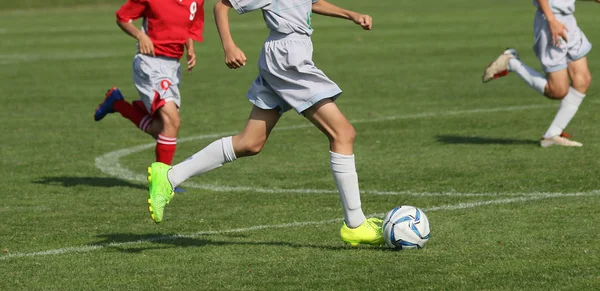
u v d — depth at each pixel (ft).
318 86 58.49
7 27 359.05
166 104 85.61
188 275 55.21
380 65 206.18
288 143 113.60
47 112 145.89
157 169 61.46
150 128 90.17
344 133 59.21
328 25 336.08
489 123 125.29
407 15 374.84
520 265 55.11
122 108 90.94
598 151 101.09
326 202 79.00
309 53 59.06
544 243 60.90
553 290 49.49
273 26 58.80
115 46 271.28
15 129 128.57
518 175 88.63
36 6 487.20
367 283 51.83
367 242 61.00
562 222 67.46
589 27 283.79
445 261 56.65
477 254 58.34
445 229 66.33
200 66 214.90
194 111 144.87
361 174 92.12
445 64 204.23
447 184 85.46
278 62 58.54
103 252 62.39
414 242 59.82
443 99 151.02
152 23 85.66
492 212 72.13
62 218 75.00
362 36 284.61
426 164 96.63
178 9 85.76
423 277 52.80
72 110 147.84
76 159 105.40
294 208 76.84
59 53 252.62
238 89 172.14
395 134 118.21
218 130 126.41
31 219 74.59
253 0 58.34
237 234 67.36
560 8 102.37
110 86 180.34
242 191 85.20
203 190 86.17
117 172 97.25
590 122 122.83
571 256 57.06
